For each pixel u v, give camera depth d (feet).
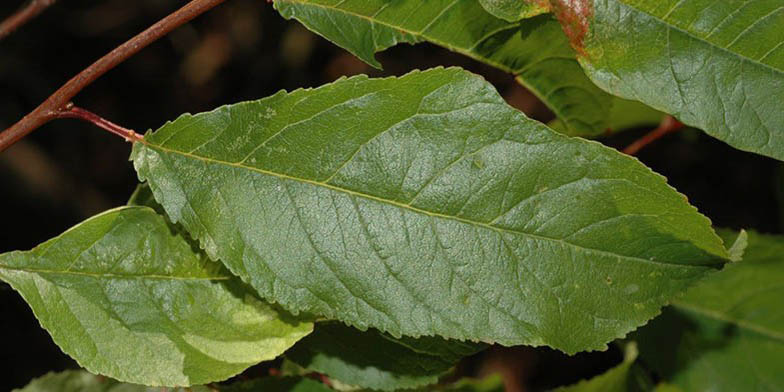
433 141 0.99
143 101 2.50
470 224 0.99
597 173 0.98
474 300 0.99
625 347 1.25
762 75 0.98
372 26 1.03
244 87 2.50
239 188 1.00
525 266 0.99
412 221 0.99
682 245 0.98
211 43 2.48
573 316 0.99
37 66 2.40
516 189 0.99
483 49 1.06
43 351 2.13
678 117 0.99
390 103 0.99
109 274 1.02
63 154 2.36
